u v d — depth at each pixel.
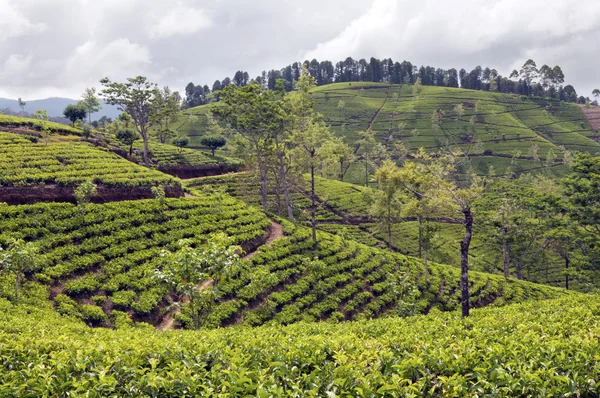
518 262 80.31
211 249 25.23
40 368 11.72
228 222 56.53
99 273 38.38
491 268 81.00
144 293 37.56
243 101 76.38
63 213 43.94
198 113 199.75
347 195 102.19
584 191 66.38
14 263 30.62
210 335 18.00
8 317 25.06
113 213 47.56
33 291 32.84
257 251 52.16
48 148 62.12
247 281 44.06
